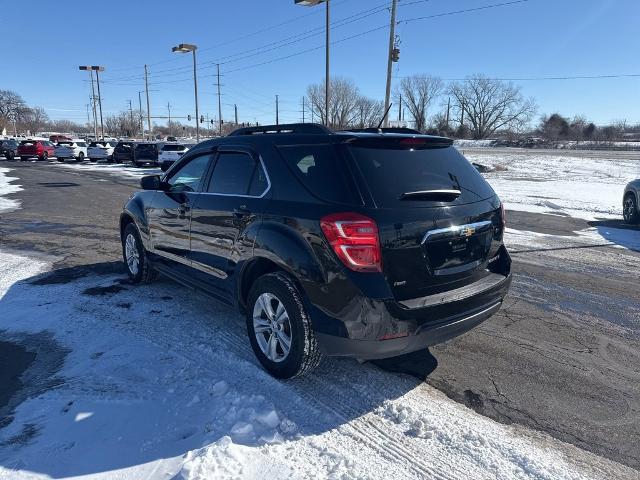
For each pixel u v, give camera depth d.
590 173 28.50
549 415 3.25
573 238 9.33
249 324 3.80
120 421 3.08
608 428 3.11
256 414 3.13
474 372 3.82
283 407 3.26
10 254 7.52
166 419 3.10
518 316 5.07
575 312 5.20
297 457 2.77
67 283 5.96
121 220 6.07
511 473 2.68
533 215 12.35
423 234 3.19
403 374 3.77
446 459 2.79
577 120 98.06
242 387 3.48
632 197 10.85
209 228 4.23
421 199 3.29
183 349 4.09
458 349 4.24
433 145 3.76
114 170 29.08
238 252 3.82
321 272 3.14
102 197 15.49
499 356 4.11
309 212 3.25
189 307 5.12
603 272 6.82
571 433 3.05
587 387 3.62
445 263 3.34
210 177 4.41
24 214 11.84
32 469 2.64
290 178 3.52
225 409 3.18
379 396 3.44
